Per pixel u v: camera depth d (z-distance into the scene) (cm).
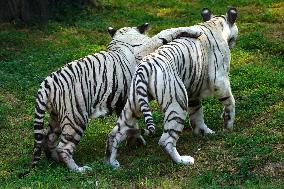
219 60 1067
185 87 1025
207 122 1169
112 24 2095
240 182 891
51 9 2189
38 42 1886
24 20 2103
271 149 961
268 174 905
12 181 934
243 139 1012
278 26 1919
